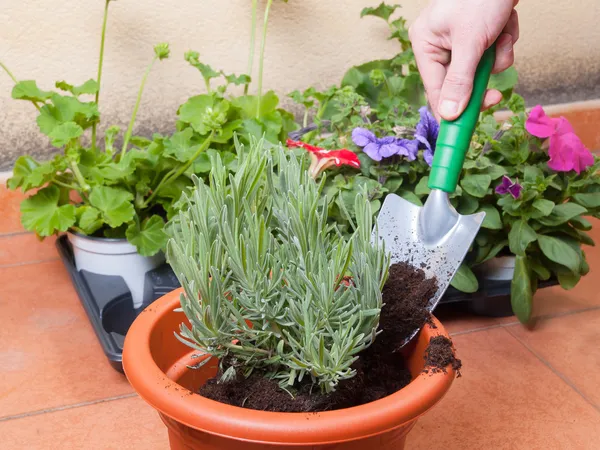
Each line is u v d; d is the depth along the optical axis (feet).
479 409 3.88
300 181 2.38
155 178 4.97
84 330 4.64
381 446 2.26
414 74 5.48
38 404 3.88
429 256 2.80
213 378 2.53
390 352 2.61
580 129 7.52
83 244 4.72
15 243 5.75
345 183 4.24
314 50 6.24
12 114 5.55
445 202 2.81
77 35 5.49
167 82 5.86
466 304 4.88
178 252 2.14
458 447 3.56
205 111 4.82
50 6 5.35
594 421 3.79
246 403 2.34
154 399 2.15
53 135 4.60
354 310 2.19
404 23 6.01
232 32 5.92
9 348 4.39
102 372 4.19
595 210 4.58
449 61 3.23
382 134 4.77
